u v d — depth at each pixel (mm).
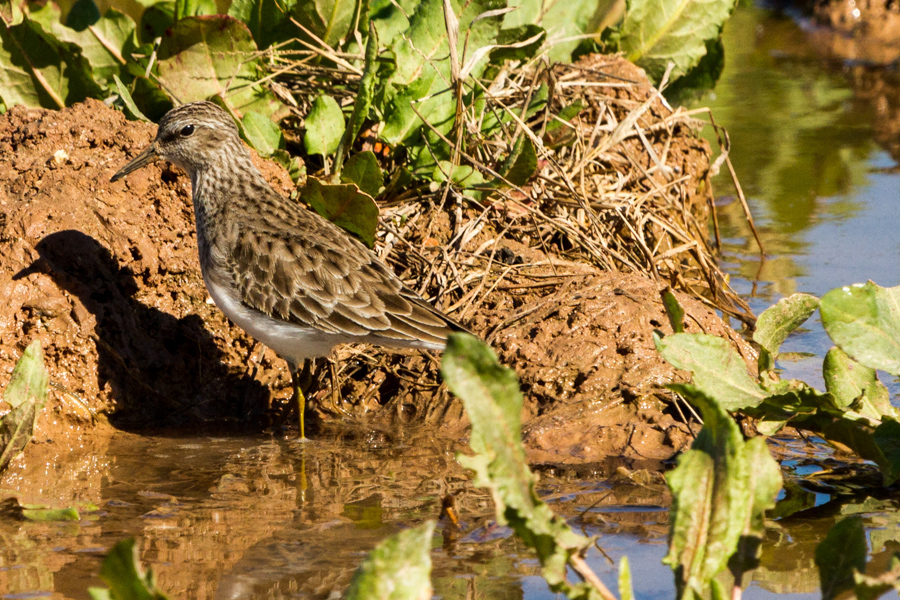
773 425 9297
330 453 9812
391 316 10180
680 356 9203
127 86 13992
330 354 10727
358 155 12250
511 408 6160
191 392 11062
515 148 12750
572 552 6281
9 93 13578
